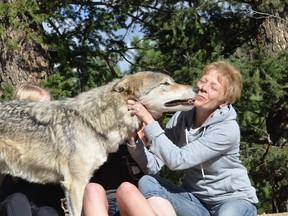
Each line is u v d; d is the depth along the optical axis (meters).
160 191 3.05
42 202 3.37
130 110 3.20
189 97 3.35
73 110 3.47
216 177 3.05
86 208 2.90
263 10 7.30
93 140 3.39
